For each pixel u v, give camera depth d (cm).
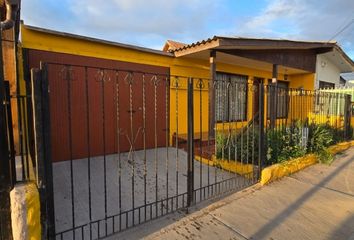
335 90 997
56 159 521
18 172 278
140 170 504
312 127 607
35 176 249
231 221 308
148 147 657
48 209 224
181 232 283
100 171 485
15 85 372
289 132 533
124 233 279
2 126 209
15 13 341
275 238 278
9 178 214
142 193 407
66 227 302
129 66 618
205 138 688
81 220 319
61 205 355
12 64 370
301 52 968
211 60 664
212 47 608
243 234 283
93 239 272
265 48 757
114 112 596
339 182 450
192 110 330
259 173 436
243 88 518
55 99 513
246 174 445
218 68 830
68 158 537
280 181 444
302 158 518
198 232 284
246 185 419
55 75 511
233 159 513
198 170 519
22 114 249
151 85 656
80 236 283
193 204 346
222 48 650
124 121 613
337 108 764
